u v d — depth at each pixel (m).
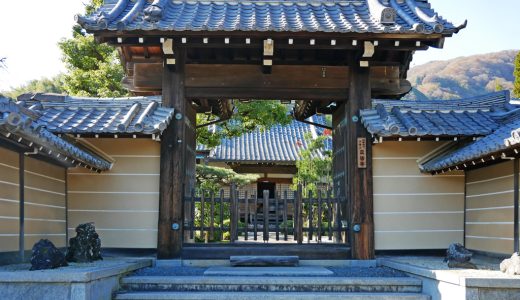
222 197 7.61
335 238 8.55
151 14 6.75
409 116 7.73
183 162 7.57
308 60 7.84
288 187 19.67
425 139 7.51
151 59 7.93
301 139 20.73
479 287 4.84
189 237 7.89
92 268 5.61
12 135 5.14
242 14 7.61
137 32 6.79
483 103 8.30
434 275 5.55
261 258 7.14
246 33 6.82
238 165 19.47
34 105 7.69
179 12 7.67
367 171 7.51
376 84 8.02
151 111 7.36
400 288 5.99
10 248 5.85
